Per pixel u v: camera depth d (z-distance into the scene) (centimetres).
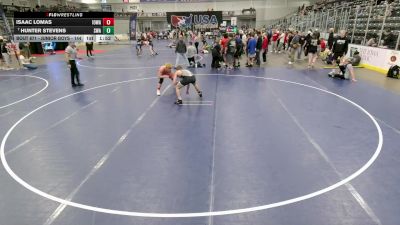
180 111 957
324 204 477
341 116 899
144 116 913
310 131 782
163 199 495
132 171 586
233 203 482
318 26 2934
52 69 1834
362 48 1836
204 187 528
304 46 2192
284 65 1914
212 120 870
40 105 1048
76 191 520
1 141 739
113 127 823
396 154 648
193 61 1867
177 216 451
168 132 783
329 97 1113
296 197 496
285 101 1061
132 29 4203
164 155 652
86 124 850
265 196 500
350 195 500
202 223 435
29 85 1380
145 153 663
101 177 565
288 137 744
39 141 735
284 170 584
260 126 820
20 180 559
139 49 2636
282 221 438
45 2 4044
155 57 2436
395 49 1539
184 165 607
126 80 1464
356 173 570
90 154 661
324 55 2073
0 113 966
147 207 474
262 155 648
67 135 771
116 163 619
